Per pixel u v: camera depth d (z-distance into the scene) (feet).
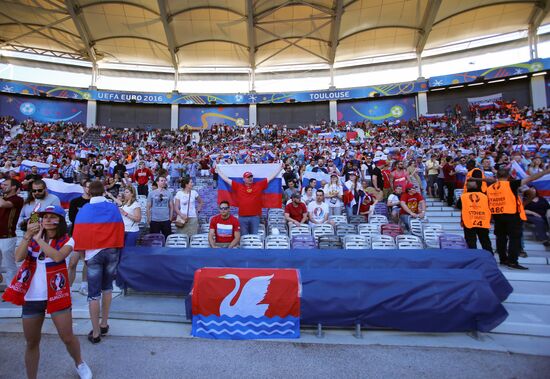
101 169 40.19
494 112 81.61
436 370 9.49
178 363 9.98
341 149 61.87
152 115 96.32
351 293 11.79
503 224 17.87
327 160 43.93
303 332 12.23
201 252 15.94
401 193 25.43
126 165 46.19
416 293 11.64
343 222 25.53
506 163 28.73
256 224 20.51
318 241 19.93
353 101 94.07
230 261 15.23
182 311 13.69
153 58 92.73
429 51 89.76
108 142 83.56
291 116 97.25
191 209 22.06
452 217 28.30
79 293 16.25
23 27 79.36
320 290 11.91
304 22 79.66
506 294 13.91
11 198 15.79
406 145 69.46
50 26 77.82
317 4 74.28
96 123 92.43
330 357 10.32
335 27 78.07
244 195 20.43
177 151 70.08
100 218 11.73
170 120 96.63
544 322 12.05
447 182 31.91
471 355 10.38
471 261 14.42
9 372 9.57
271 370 9.55
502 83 83.66
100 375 9.25
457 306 11.44
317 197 24.66
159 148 79.87
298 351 10.75
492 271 14.10
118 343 11.37
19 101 88.17
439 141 72.23
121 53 90.22
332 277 12.18
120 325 13.03
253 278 12.09
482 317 11.41
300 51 90.68
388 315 11.61
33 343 8.39
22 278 8.35
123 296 15.94
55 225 8.68
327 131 88.63
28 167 38.75
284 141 81.56
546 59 77.05
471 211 17.56
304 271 12.72
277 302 11.84
